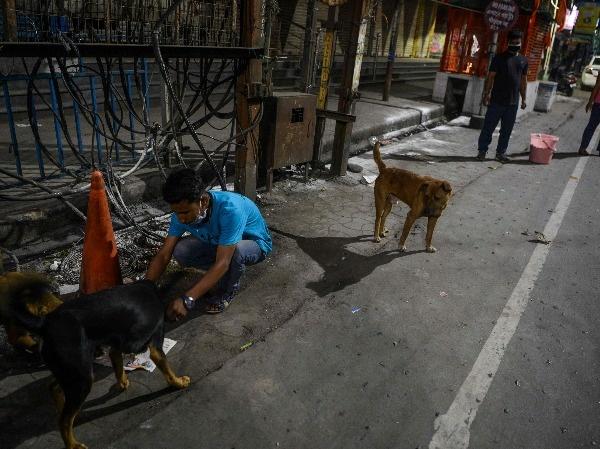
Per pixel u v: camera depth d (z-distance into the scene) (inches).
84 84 269.9
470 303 139.8
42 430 87.8
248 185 188.5
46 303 86.1
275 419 94.0
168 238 113.2
